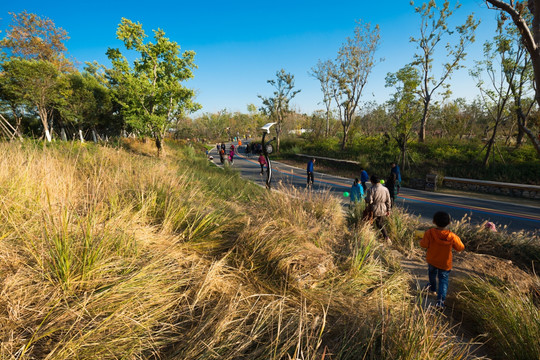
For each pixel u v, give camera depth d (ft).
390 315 6.82
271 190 19.81
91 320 4.97
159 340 5.24
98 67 111.96
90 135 101.91
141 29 53.31
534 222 26.20
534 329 6.96
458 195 41.55
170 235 10.05
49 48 97.81
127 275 6.55
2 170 9.36
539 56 10.63
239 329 5.69
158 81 58.13
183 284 7.15
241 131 271.08
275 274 8.73
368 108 116.16
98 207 9.53
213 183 26.30
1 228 6.87
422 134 76.59
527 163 51.60
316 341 5.72
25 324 4.69
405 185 50.90
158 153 60.18
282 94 111.45
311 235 12.62
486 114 77.87
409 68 63.41
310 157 92.02
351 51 86.84
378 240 15.85
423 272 12.65
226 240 10.59
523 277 11.91
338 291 8.46
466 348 6.56
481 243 16.69
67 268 5.91
